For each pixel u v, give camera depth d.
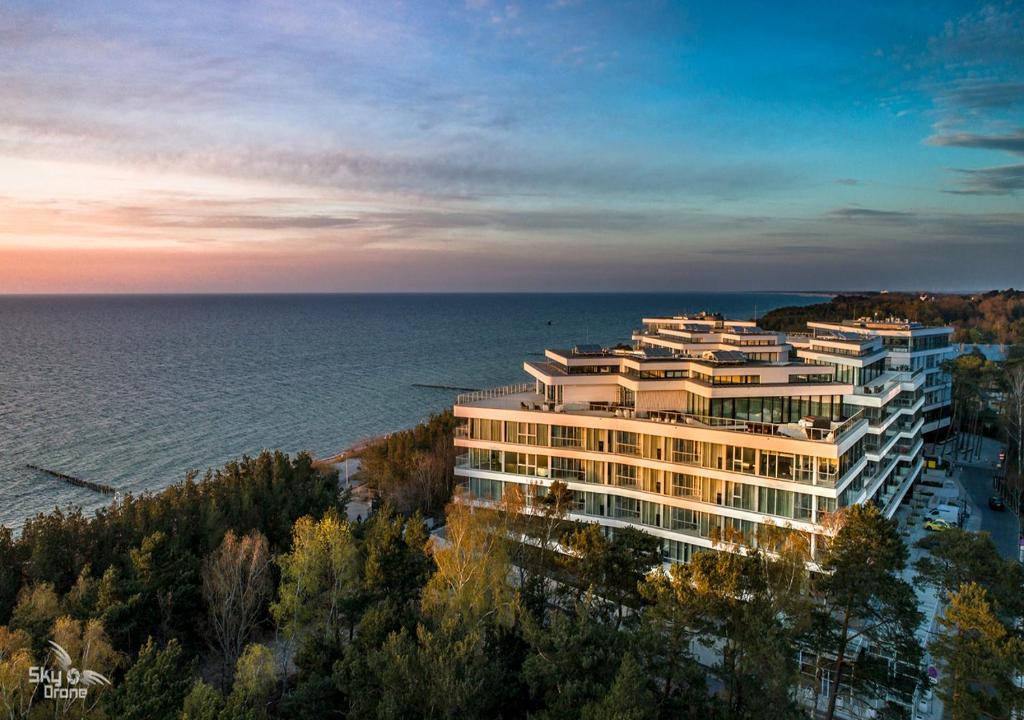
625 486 67.56
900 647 42.03
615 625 50.03
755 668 38.22
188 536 64.12
